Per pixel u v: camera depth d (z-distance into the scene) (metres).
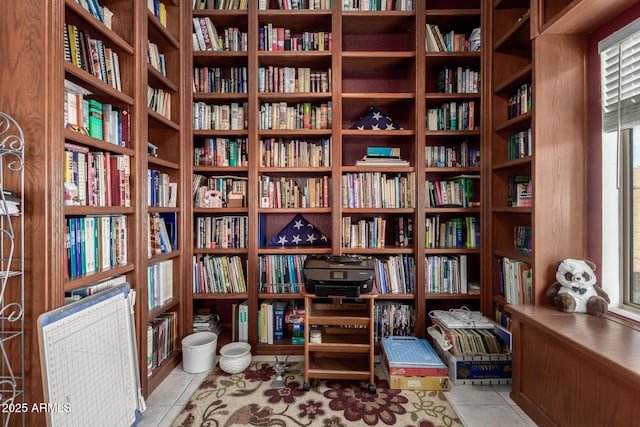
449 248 2.27
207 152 2.27
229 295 2.23
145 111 1.70
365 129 2.32
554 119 1.70
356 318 1.81
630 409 1.06
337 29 2.18
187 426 1.49
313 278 1.80
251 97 2.19
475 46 2.25
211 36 2.23
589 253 1.69
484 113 2.21
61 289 1.16
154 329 1.86
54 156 1.14
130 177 1.63
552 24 1.61
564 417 1.34
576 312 1.57
